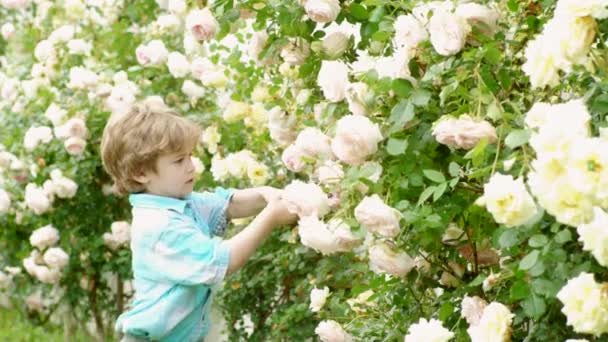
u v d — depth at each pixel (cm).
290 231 404
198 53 477
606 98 208
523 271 214
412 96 243
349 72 278
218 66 436
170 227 298
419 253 262
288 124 332
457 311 268
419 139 250
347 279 359
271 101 353
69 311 561
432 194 250
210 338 530
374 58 284
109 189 526
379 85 248
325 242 247
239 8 309
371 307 303
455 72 244
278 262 408
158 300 298
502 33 247
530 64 204
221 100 440
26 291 573
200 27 314
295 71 343
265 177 385
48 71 515
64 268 533
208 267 290
